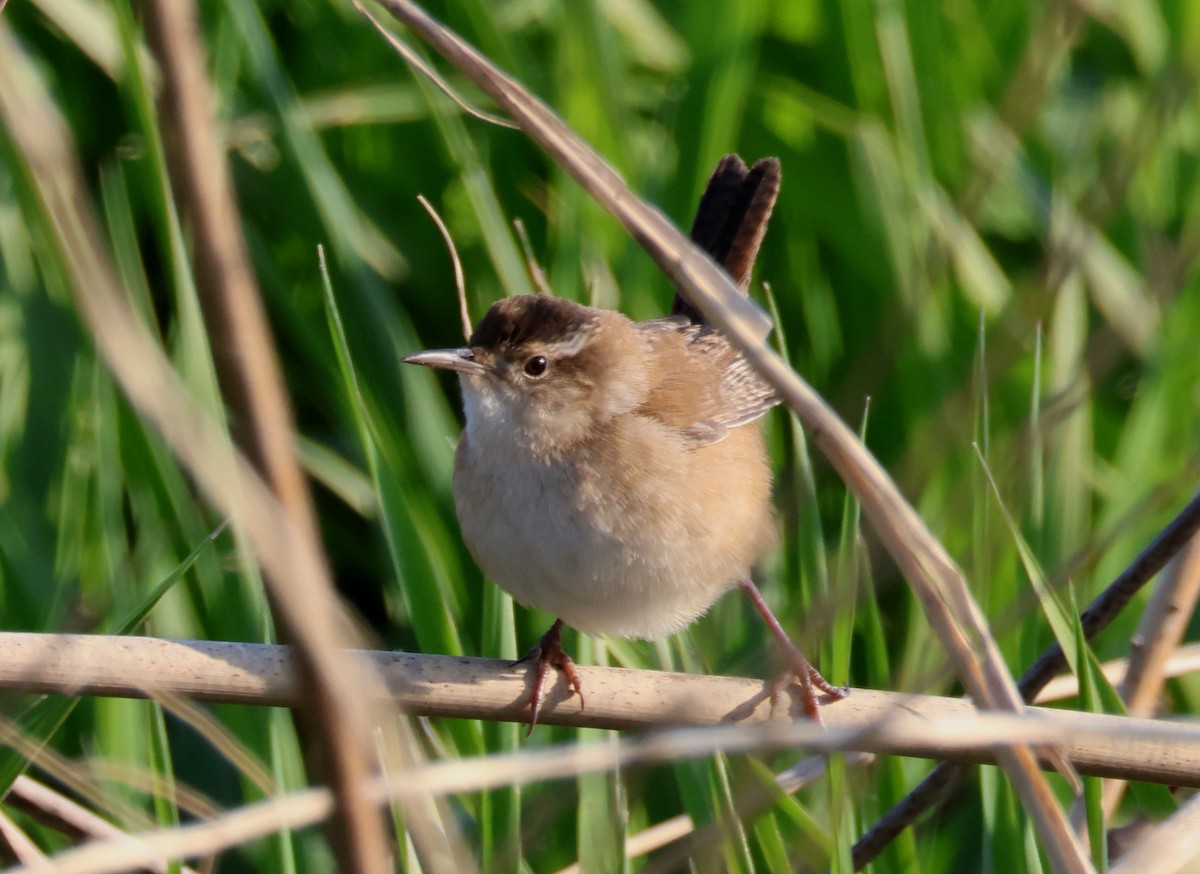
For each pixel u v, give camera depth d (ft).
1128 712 22.25
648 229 14.53
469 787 13.61
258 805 14.93
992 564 23.22
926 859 24.08
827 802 24.61
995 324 31.68
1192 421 31.76
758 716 21.45
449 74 34.50
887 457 31.35
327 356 30.83
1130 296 32.45
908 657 25.38
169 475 25.66
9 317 29.73
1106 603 22.43
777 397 27.14
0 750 18.30
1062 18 17.24
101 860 13.75
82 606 24.88
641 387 25.48
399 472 29.25
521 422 24.75
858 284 33.96
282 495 10.54
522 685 21.02
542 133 14.53
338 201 31.60
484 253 33.30
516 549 24.30
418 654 21.16
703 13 33.94
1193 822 18.11
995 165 25.07
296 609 10.70
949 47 36.29
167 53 10.19
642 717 21.21
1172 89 16.53
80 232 11.63
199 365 24.71
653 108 37.52
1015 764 15.51
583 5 33.37
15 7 34.09
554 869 25.03
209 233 10.28
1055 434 28.09
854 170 34.32
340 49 35.50
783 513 28.22
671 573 24.38
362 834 10.92
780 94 35.60
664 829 23.67
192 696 18.69
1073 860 14.96
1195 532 21.77
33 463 28.63
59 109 33.01
